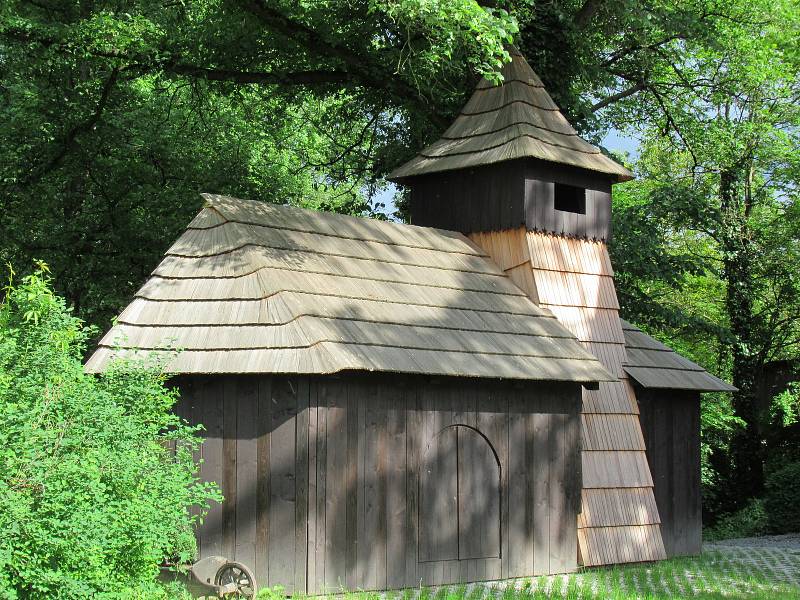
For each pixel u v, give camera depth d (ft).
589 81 75.00
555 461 47.73
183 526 34.19
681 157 101.91
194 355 39.86
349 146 89.71
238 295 41.47
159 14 71.05
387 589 40.96
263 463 39.22
